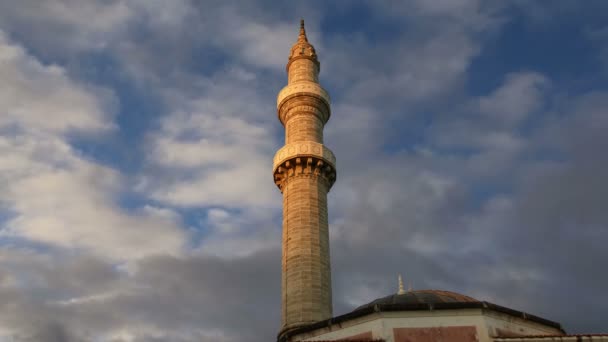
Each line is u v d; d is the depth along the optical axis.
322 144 53.34
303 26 66.06
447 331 29.83
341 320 31.94
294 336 33.97
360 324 31.16
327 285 45.72
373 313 30.66
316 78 60.69
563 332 34.03
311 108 56.09
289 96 56.62
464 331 29.81
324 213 49.84
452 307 30.45
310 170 51.19
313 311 43.19
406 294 34.28
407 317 30.34
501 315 31.23
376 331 30.19
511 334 30.92
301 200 49.25
